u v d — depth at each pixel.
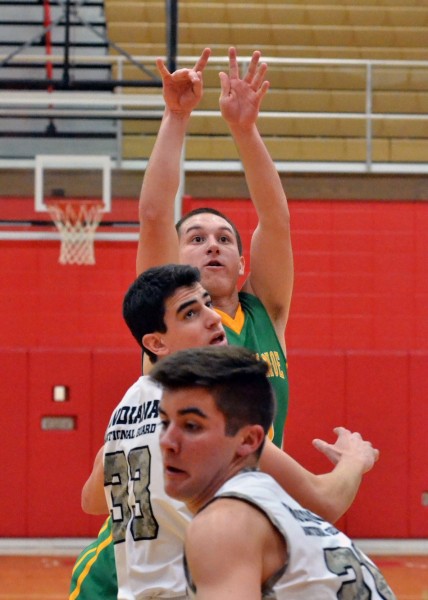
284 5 21.38
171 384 2.99
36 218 16.08
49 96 15.46
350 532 15.02
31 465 14.98
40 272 16.36
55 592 11.97
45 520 14.94
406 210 17.20
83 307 16.36
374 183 17.20
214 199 17.09
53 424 15.08
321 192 17.19
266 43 20.91
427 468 15.13
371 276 17.05
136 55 20.48
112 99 15.57
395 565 14.02
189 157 18.95
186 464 2.99
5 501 14.92
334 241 17.09
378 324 16.95
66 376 15.11
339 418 15.15
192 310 4.15
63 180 16.05
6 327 16.28
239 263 5.17
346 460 4.00
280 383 4.96
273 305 5.18
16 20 20.94
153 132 19.14
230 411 2.98
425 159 19.30
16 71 20.55
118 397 15.11
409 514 15.08
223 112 4.96
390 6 21.52
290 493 3.71
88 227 16.03
